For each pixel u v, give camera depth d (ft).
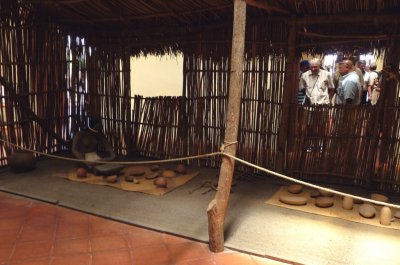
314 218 10.71
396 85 12.30
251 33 14.08
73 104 18.33
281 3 12.28
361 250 8.86
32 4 15.16
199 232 9.67
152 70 24.67
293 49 13.29
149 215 10.75
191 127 15.98
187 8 13.75
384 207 10.33
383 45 12.72
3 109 15.06
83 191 12.75
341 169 13.57
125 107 17.25
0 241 9.11
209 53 14.93
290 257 8.46
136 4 14.12
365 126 12.94
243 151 15.05
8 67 14.90
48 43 16.71
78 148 15.57
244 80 14.49
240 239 9.34
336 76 18.26
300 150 14.10
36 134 16.69
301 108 13.80
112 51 17.12
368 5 11.81
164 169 15.44
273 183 13.89
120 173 14.73
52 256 8.45
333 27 13.02
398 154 12.61
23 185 13.25
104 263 8.21
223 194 8.66
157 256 8.54
